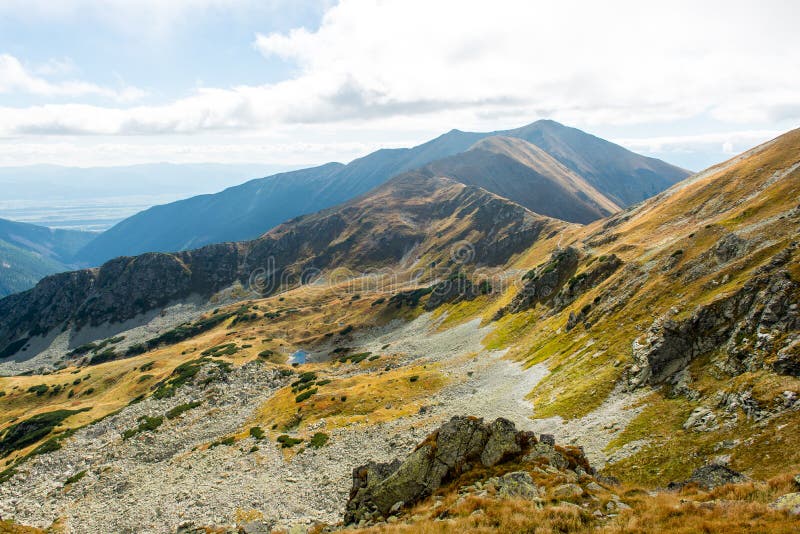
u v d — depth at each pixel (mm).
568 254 138375
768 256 67125
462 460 34062
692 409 49938
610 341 78438
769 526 17609
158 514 63844
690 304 69062
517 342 117250
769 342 49469
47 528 68500
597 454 50656
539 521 21578
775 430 38469
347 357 158000
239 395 122188
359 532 26594
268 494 63594
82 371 194875
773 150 121500
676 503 22953
